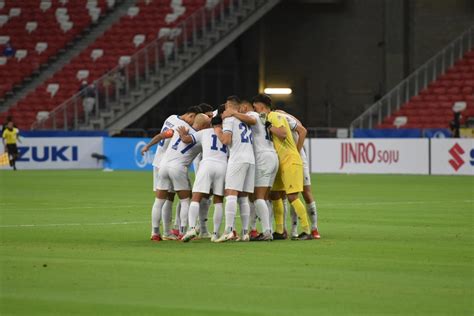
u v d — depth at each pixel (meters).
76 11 86.44
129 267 23.52
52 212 39.22
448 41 82.44
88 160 75.38
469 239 29.62
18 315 17.91
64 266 23.66
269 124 29.16
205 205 30.12
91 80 81.88
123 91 76.44
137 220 35.97
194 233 28.64
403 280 21.64
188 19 78.44
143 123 82.38
